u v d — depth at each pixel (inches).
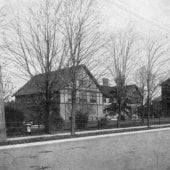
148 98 855.7
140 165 243.4
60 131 718.5
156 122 1120.2
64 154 179.5
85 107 1310.3
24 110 761.0
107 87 985.5
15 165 154.1
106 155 209.8
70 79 488.1
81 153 190.4
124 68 786.8
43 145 168.7
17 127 637.9
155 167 263.3
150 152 257.9
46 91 577.3
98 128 859.4
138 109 1299.2
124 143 228.2
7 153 151.4
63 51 465.7
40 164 165.8
